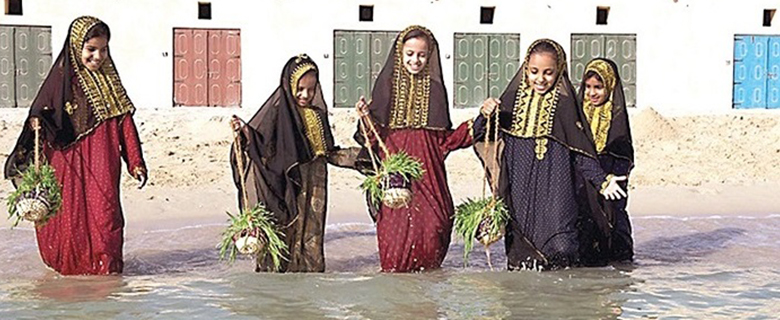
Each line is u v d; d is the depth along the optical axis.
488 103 7.82
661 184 13.90
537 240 7.92
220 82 23.30
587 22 24.17
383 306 7.03
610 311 6.97
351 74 23.53
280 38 23.23
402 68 7.91
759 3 24.77
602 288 7.59
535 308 7.02
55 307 6.97
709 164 15.53
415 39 7.82
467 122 8.01
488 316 6.81
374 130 7.91
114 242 7.95
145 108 22.22
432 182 7.96
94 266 7.93
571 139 7.83
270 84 23.25
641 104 24.42
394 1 23.53
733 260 8.90
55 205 7.55
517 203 7.95
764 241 9.95
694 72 24.58
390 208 7.93
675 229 10.60
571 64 24.19
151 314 6.81
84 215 7.85
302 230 7.97
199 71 23.20
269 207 7.80
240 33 23.25
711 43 24.59
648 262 8.73
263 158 7.79
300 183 7.91
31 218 7.45
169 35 22.97
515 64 24.08
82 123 7.82
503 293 7.39
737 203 12.37
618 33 24.31
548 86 7.84
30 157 7.88
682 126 19.62
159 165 14.64
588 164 7.89
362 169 8.10
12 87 22.67
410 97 7.92
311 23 23.30
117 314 6.81
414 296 7.30
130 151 7.99
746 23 24.75
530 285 7.62
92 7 22.72
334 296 7.29
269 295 7.30
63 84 7.75
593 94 8.32
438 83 7.98
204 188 13.06
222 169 14.57
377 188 7.74
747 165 15.47
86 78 7.84
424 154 7.93
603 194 7.83
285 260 7.95
